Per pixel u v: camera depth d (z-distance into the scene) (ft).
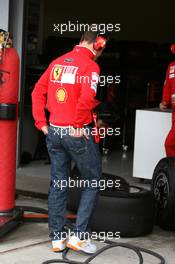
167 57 50.70
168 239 26.16
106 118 47.09
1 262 22.31
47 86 23.44
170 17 60.34
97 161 22.95
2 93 25.14
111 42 50.08
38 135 42.91
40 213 28.58
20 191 33.30
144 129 37.11
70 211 28.68
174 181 26.81
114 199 25.50
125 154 47.70
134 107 49.78
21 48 39.06
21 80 39.50
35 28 43.50
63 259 22.58
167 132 36.35
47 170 39.78
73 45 47.96
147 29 60.18
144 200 25.89
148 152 37.09
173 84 34.35
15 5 38.60
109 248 23.32
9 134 25.58
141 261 22.27
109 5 57.98
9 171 25.82
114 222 25.61
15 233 25.82
